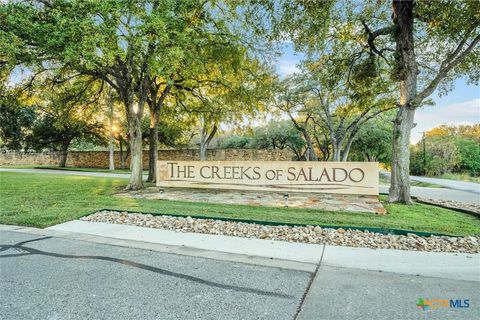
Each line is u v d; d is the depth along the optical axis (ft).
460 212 27.48
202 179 39.78
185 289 11.63
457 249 16.37
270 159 108.27
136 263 14.43
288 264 14.34
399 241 17.76
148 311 9.95
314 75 61.16
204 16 41.32
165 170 41.81
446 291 11.37
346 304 10.39
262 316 9.62
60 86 50.85
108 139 107.04
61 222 22.59
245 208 27.58
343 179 33.24
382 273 13.16
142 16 32.09
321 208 27.68
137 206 28.50
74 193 37.63
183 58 35.32
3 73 38.06
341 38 38.06
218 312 9.89
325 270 13.56
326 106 80.28
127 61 37.32
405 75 30.71
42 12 33.19
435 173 122.83
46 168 97.81
